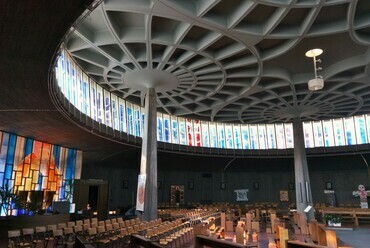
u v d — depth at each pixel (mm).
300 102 26578
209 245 4285
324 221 24828
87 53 18016
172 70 19203
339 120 34062
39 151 21859
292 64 20562
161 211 25094
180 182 36781
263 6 14125
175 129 31703
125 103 26188
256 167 38188
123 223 15266
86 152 27156
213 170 37875
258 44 17516
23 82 12227
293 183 37469
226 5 13938
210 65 19453
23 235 11891
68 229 12391
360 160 34562
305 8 14320
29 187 20422
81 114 18938
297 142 29594
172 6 12992
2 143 18922
